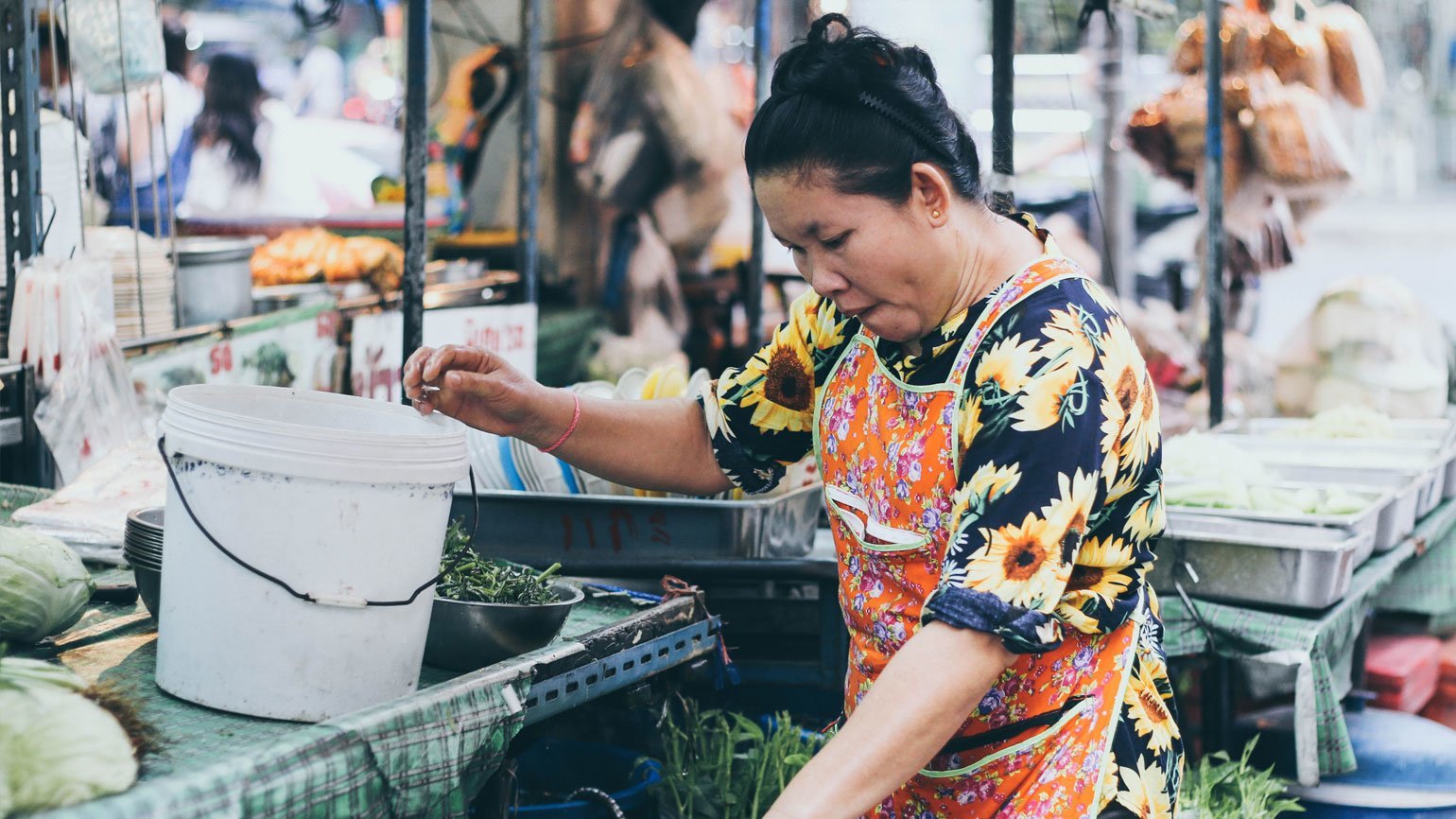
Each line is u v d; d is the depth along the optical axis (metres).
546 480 2.38
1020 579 1.24
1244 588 2.54
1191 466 3.07
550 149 5.60
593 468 1.69
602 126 5.51
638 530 2.31
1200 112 4.70
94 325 2.57
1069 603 1.37
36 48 2.68
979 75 5.91
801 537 2.51
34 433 2.53
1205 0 3.97
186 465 1.35
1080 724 1.40
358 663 1.38
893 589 1.48
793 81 1.29
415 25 2.55
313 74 5.44
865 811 1.21
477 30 5.63
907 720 1.21
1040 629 1.23
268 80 5.34
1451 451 3.75
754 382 1.65
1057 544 1.25
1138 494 1.38
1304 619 2.49
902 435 1.42
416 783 1.33
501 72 5.59
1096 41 5.86
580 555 2.32
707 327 5.65
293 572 1.34
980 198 1.37
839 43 1.30
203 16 5.20
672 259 5.61
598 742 2.55
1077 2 5.80
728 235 5.60
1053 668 1.41
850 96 1.27
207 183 5.20
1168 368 5.16
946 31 5.83
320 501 1.33
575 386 2.60
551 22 5.56
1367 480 3.49
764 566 2.27
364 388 4.06
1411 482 3.32
